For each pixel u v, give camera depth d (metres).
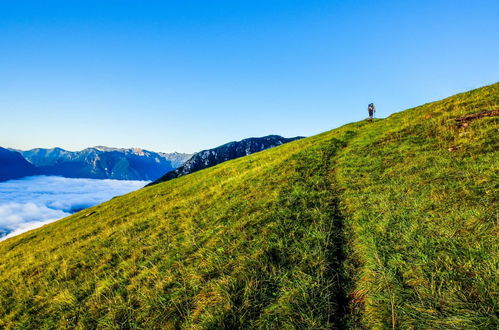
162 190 29.84
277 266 6.12
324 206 9.10
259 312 4.96
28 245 21.66
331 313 4.62
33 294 8.84
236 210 10.80
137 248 10.28
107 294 7.16
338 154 16.45
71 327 6.31
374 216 7.47
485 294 3.93
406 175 9.88
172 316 5.55
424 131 15.02
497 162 8.27
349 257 6.12
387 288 4.67
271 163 17.89
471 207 6.33
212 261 7.05
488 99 16.56
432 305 4.09
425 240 5.57
